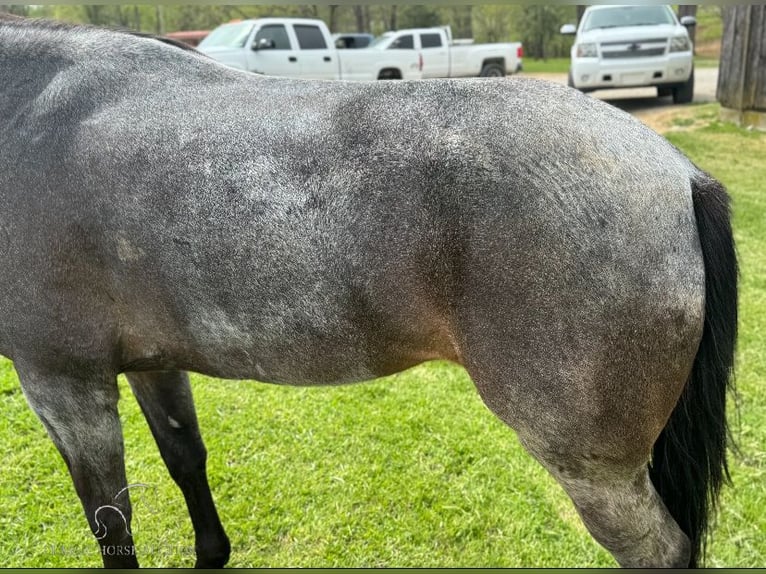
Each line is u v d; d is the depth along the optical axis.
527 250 1.28
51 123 1.61
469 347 1.38
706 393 1.48
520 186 1.28
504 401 1.39
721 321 1.43
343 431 3.04
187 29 25.27
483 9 30.05
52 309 1.61
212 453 2.89
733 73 8.85
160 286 1.54
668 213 1.33
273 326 1.49
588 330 1.29
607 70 10.05
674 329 1.34
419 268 1.36
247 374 1.65
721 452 1.56
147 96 1.59
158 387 2.04
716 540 2.31
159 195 1.49
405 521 2.51
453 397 3.32
